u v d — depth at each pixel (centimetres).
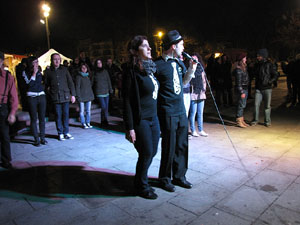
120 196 322
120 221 270
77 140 584
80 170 409
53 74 570
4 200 321
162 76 306
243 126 652
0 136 425
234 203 297
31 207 304
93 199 317
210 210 285
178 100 314
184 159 337
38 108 550
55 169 417
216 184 346
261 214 274
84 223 269
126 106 292
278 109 875
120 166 422
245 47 2905
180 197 315
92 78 702
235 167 399
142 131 296
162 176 335
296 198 304
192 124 574
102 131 660
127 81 288
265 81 631
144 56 285
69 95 589
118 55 2230
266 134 581
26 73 531
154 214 281
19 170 417
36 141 549
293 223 257
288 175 365
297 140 526
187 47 2527
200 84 554
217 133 602
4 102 419
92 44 2244
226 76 943
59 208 299
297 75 898
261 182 347
